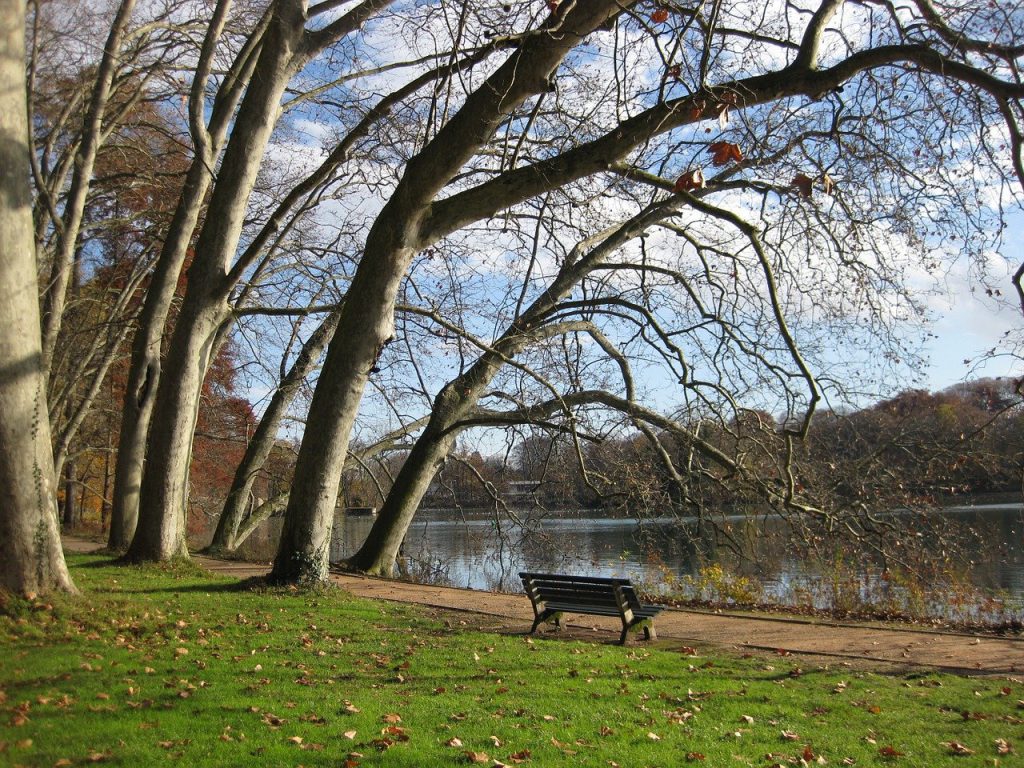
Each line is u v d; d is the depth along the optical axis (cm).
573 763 512
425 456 1978
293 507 1270
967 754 570
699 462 1647
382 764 493
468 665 799
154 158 2031
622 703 671
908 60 1023
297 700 630
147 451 1547
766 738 593
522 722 600
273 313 1602
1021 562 1900
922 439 1388
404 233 1218
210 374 2952
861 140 1188
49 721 538
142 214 2006
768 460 1524
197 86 1520
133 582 1274
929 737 607
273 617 1023
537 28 1079
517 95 1084
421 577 2012
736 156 688
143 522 1536
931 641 1016
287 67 1495
